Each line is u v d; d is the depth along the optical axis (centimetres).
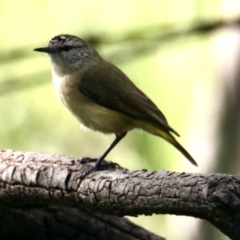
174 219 1324
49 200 821
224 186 616
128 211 724
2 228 897
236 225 617
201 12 1296
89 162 869
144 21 1312
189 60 1405
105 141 1352
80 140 1351
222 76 1330
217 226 638
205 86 1393
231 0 1287
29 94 1326
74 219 894
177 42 1252
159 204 675
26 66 1288
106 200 738
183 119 1391
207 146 1333
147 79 1372
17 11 1312
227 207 606
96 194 748
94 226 895
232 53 1311
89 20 1283
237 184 614
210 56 1405
